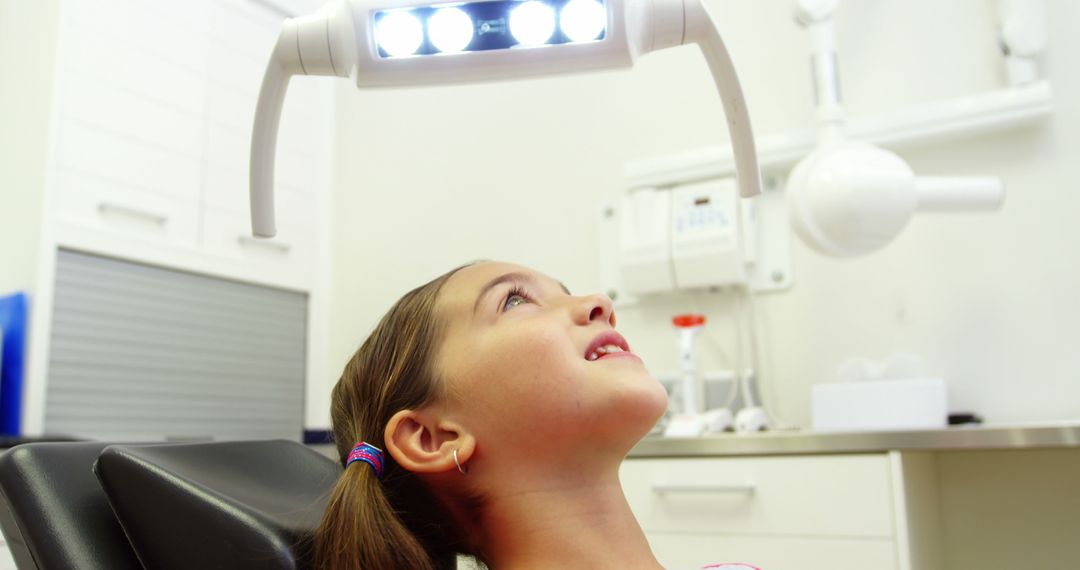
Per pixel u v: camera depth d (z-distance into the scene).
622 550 0.94
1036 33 1.88
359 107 2.91
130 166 2.25
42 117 2.10
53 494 0.91
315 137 2.87
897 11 2.11
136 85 2.29
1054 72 1.93
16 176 2.13
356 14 0.94
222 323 2.47
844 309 2.07
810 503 1.56
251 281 2.56
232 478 1.02
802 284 2.13
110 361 2.16
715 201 2.16
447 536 1.02
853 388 1.76
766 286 2.16
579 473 0.95
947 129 1.94
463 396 0.97
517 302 1.05
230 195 2.52
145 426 2.23
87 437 2.09
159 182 2.31
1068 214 1.88
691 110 2.36
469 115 2.71
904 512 1.48
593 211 2.45
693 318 1.99
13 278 2.08
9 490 0.90
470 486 0.97
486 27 0.93
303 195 2.79
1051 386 1.84
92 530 0.91
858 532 1.51
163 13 2.38
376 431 1.02
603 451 0.95
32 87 2.15
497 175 2.63
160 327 2.30
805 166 1.76
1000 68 1.99
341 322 2.80
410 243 2.74
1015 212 1.93
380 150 2.85
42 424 1.99
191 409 2.35
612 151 2.46
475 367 0.97
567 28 0.92
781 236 2.16
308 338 2.75
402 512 1.01
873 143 2.02
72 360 2.07
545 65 0.94
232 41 2.59
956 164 1.99
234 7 2.60
